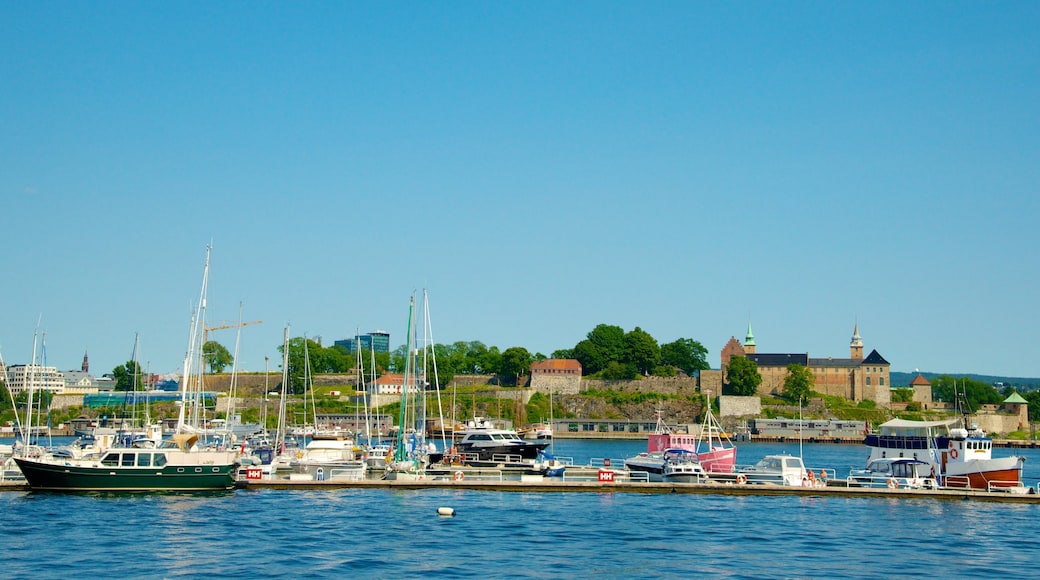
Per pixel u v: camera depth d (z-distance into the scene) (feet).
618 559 224.94
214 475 316.81
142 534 242.37
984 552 238.27
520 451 431.43
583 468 409.90
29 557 214.48
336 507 294.05
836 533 263.29
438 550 231.09
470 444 434.71
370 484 339.16
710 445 401.70
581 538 250.57
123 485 307.17
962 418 363.15
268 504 296.51
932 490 337.11
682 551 235.40
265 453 403.13
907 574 213.46
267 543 234.58
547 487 344.28
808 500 329.31
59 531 243.81
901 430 362.94
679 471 364.58
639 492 345.92
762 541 250.16
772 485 346.13
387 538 244.63
